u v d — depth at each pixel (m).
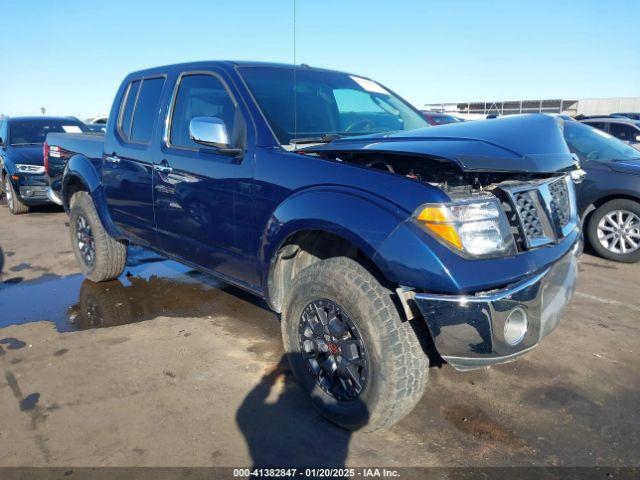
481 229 2.30
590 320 4.07
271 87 3.38
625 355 3.49
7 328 4.01
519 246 2.46
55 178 5.66
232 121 3.29
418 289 2.29
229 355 3.52
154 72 4.12
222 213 3.22
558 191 2.83
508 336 2.30
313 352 2.78
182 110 3.71
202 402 2.94
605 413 2.83
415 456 2.49
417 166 2.53
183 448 2.54
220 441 2.59
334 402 2.67
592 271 5.47
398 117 3.93
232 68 3.42
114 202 4.40
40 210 9.50
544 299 2.45
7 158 8.86
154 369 3.32
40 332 3.92
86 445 2.55
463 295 2.21
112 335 3.86
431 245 2.22
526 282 2.34
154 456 2.47
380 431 2.61
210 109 3.48
